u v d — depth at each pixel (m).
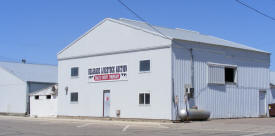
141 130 24.23
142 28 33.81
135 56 34.09
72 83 39.81
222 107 34.75
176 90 31.33
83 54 38.94
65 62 40.78
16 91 51.12
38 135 21.14
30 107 47.59
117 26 35.91
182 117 30.55
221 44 35.72
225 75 35.91
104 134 21.58
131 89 34.16
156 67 32.28
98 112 36.94
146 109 32.72
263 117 38.41
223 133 21.77
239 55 37.03
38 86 50.97
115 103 35.41
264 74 39.66
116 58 35.75
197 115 31.06
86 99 38.25
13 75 51.78
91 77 37.94
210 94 33.81
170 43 31.36
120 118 34.81
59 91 41.03
